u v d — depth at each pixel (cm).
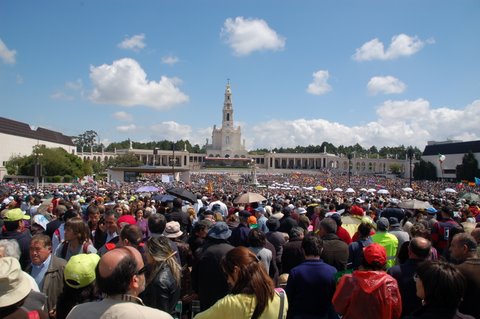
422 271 466
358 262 875
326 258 820
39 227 1130
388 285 549
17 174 9375
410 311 653
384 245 917
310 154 19975
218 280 717
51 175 9406
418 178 14012
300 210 1658
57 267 675
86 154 17950
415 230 896
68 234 762
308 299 646
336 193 4922
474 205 2181
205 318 478
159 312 420
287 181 10544
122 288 426
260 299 471
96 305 425
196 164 19600
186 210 1736
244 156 19462
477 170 11900
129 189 4488
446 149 14062
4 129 10894
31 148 12412
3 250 639
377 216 1814
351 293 559
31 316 464
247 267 484
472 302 591
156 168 6731
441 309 451
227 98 19312
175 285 618
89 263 535
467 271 602
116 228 974
